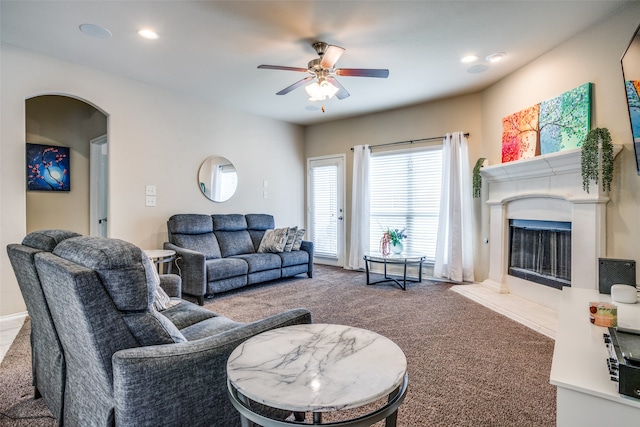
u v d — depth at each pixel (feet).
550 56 10.64
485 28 9.39
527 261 11.82
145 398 3.43
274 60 11.45
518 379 6.68
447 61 11.53
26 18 8.79
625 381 3.27
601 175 8.46
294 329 4.36
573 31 9.50
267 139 18.89
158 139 13.93
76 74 11.54
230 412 4.07
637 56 7.19
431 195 16.39
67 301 3.72
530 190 11.23
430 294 13.35
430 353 7.89
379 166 18.12
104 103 12.28
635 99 7.32
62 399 4.83
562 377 3.63
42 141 15.07
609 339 4.37
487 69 12.23
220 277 12.78
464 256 14.97
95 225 16.01
